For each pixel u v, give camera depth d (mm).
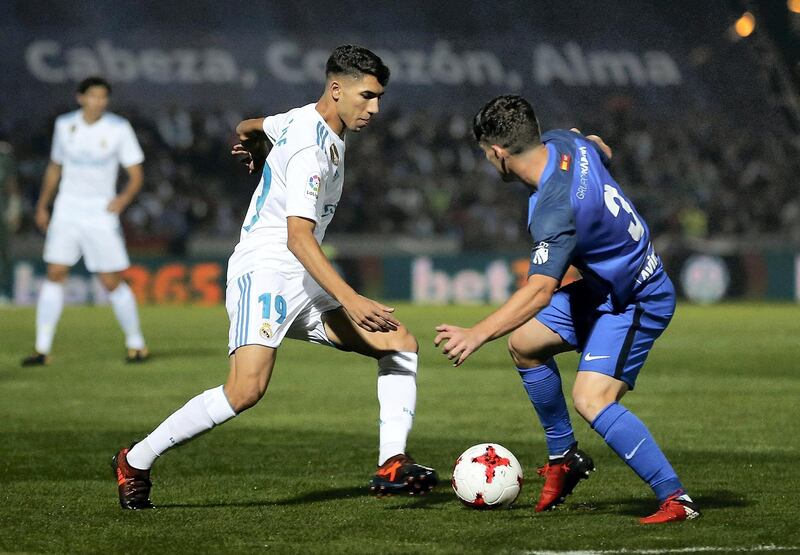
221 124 107000
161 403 33375
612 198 17359
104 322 64250
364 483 21609
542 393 19094
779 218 104375
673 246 97000
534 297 16625
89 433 28078
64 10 111562
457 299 86688
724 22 122500
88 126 42812
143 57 112062
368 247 92500
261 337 18250
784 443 26453
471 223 98188
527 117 17219
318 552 15883
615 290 17750
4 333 57250
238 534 17078
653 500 19688
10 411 31812
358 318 17078
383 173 102125
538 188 17281
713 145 113125
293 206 17641
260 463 23891
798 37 117500
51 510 18984
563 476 18609
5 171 68062
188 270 83062
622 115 115875
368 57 18109
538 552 15758
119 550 16109
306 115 18281
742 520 17797
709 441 26781
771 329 62219
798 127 116500
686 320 69000
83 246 43375
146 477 19047
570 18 123312
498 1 122875
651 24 123938
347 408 32688
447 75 119562
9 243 69188
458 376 40938
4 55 108000
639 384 38594
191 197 94562
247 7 116688
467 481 18688
